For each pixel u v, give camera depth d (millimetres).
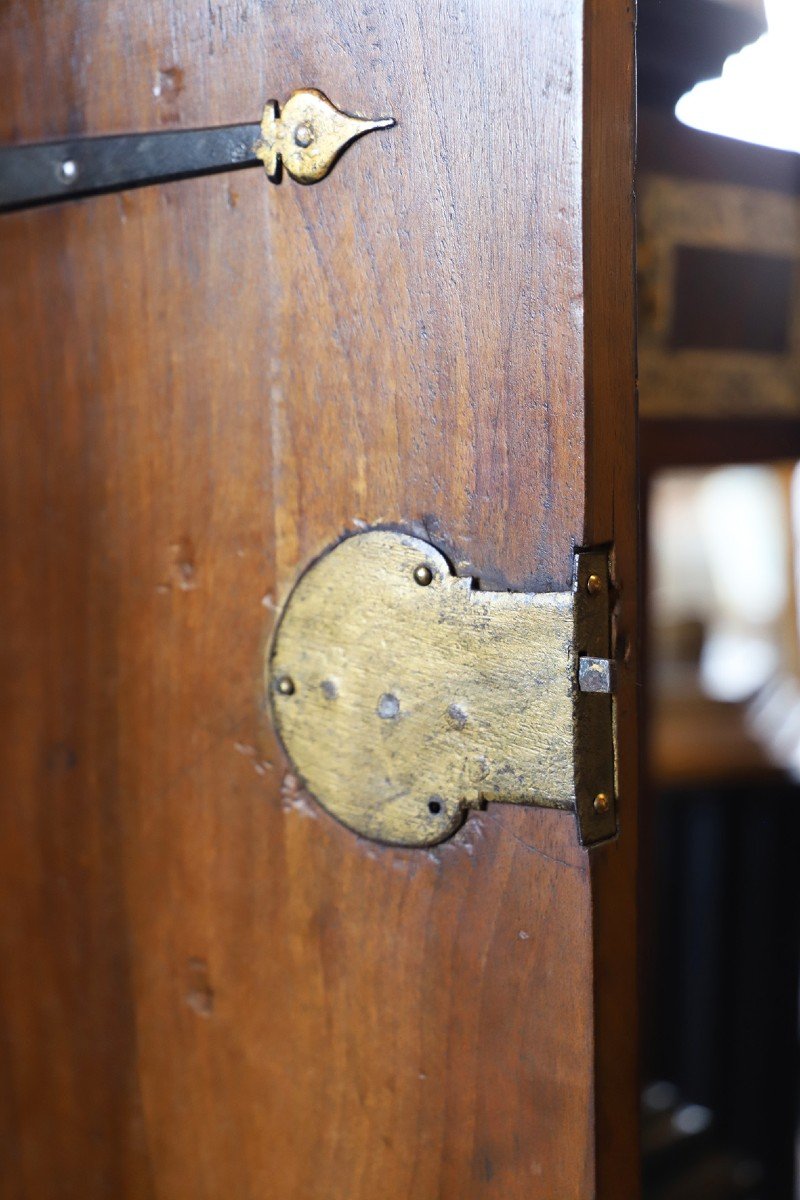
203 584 566
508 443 478
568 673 463
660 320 719
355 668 516
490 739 482
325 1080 545
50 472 617
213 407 555
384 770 510
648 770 968
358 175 503
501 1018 493
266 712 549
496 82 470
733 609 2010
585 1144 476
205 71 540
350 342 512
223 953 575
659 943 1163
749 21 618
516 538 478
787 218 760
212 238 546
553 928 478
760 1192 1063
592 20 455
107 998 621
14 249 614
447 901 503
